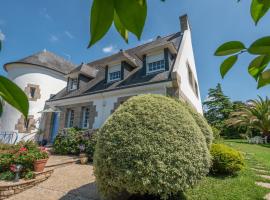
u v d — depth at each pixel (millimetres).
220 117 32875
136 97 5047
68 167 7824
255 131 26750
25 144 7039
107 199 3955
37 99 14898
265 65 911
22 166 5883
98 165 3986
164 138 3926
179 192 4578
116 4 511
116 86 11352
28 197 5039
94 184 5836
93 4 521
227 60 822
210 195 4660
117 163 3756
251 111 25344
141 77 10891
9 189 5129
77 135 10078
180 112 4516
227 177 6312
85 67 14531
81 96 12320
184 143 3998
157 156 3709
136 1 509
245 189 5156
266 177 6816
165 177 3582
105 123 4520
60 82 16547
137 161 3666
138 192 3746
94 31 510
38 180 5949
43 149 7020
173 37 13930
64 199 4863
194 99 13062
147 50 10945
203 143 4402
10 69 15820
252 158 10617
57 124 13859
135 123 4160
